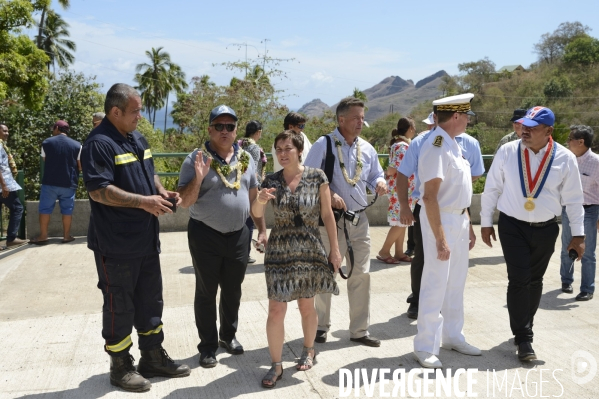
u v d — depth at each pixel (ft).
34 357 14.89
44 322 17.44
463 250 14.76
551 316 18.03
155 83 274.36
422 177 14.15
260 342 15.99
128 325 13.09
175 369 13.74
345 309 18.76
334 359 14.87
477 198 33.27
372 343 15.70
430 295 14.35
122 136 12.80
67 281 22.07
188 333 16.61
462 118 14.11
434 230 13.96
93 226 12.85
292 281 13.35
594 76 253.85
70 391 13.08
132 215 12.73
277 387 13.28
